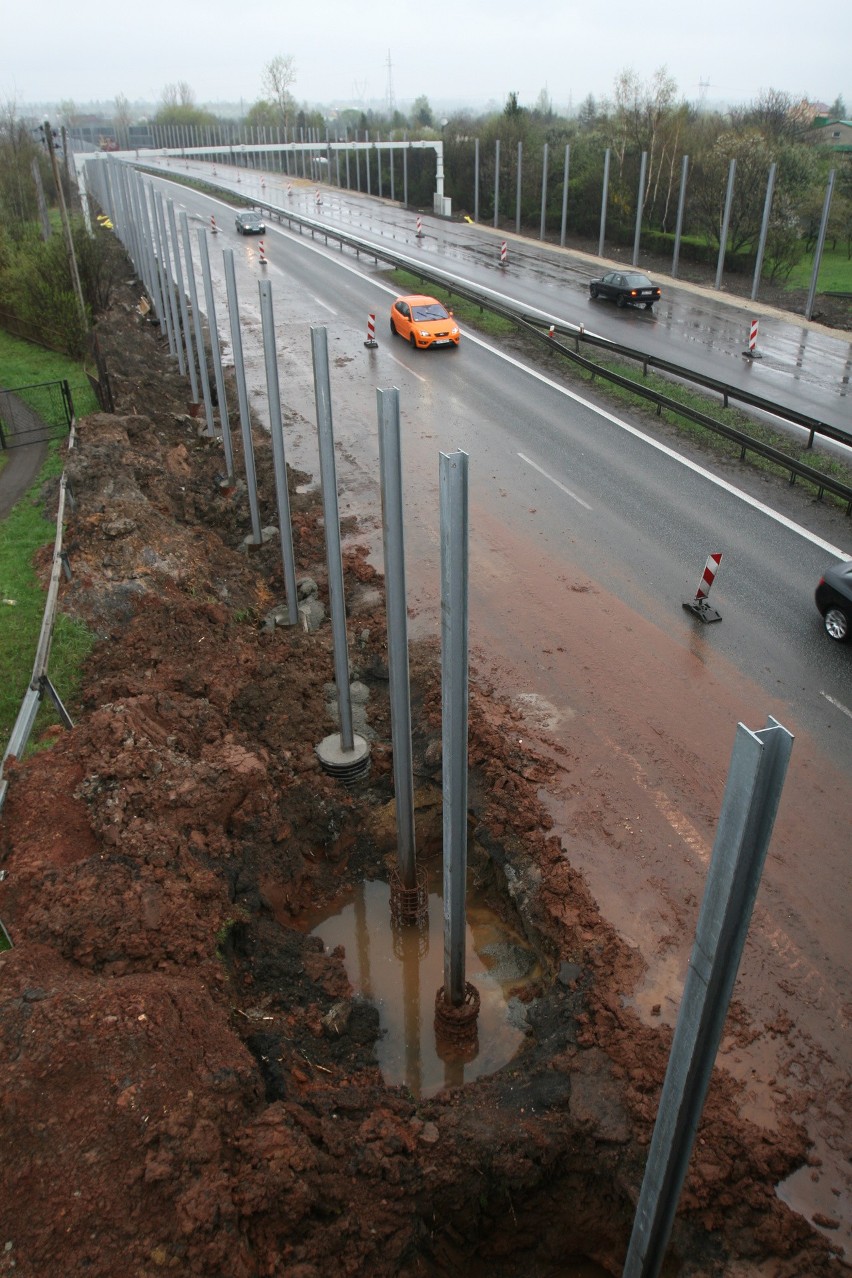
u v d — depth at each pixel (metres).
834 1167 7.11
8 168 59.03
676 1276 6.60
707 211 47.66
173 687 12.22
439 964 9.62
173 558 15.17
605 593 15.35
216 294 37.84
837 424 22.95
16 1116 6.16
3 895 8.41
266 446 21.91
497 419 23.34
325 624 14.95
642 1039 8.00
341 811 11.11
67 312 30.14
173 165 106.19
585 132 71.44
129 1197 5.84
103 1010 6.92
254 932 9.16
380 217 63.06
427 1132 7.18
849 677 13.11
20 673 12.34
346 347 30.02
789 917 9.31
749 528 17.48
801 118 63.25
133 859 8.91
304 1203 6.25
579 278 42.47
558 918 9.31
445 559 6.57
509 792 10.95
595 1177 7.21
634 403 24.33
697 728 12.08
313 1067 7.91
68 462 18.48
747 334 32.28
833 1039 8.11
